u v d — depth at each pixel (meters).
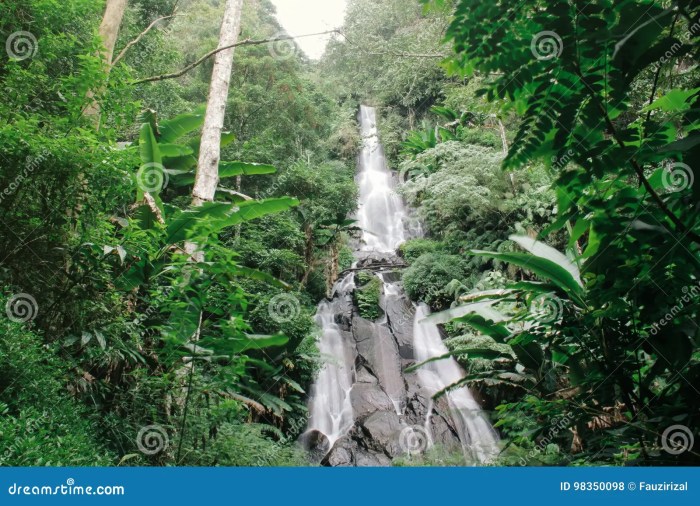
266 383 9.38
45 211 4.50
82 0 5.84
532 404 4.91
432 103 23.03
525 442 6.10
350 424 10.59
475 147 13.86
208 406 4.84
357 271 15.72
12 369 3.48
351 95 26.81
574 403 4.39
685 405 3.67
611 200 3.68
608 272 3.93
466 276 13.81
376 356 12.23
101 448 4.09
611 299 3.95
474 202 12.84
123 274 5.41
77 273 4.66
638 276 3.77
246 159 14.25
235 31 9.52
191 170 9.94
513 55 3.26
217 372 5.00
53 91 5.52
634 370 4.43
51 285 4.69
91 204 4.85
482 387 10.13
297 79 17.30
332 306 13.58
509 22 3.18
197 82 16.39
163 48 11.84
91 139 4.47
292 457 7.71
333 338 12.42
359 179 21.86
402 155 20.67
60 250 4.64
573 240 4.24
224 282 4.74
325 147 20.62
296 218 13.50
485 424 9.88
